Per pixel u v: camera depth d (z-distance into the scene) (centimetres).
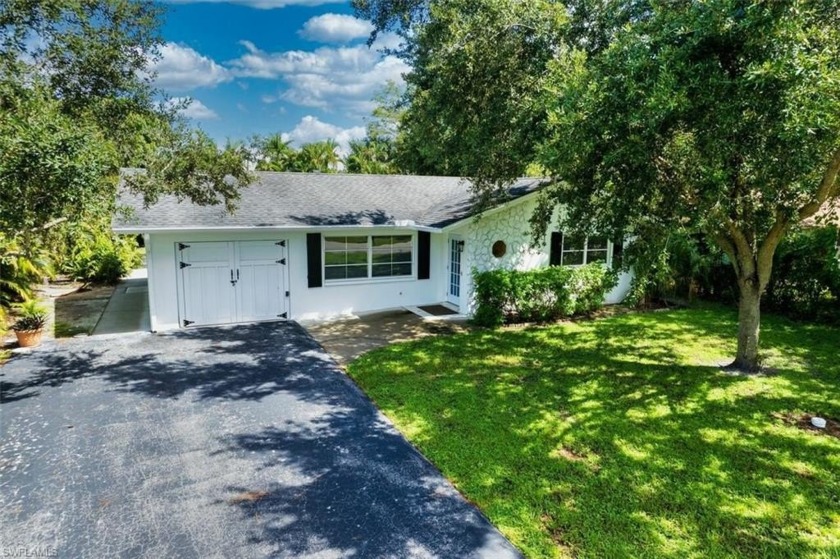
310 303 1226
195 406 681
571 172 641
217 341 1009
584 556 382
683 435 589
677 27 529
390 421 634
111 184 788
